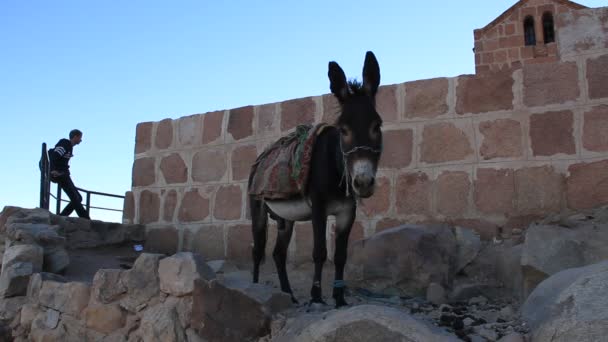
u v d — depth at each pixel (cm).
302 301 541
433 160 697
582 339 281
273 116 820
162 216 906
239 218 828
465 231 626
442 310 482
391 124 728
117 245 864
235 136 852
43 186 885
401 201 705
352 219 459
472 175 674
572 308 301
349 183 412
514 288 529
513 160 657
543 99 654
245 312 425
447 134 695
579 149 630
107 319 513
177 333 455
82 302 538
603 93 628
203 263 482
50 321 562
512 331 357
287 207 508
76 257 763
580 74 642
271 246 792
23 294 609
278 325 406
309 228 754
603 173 614
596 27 643
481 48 1731
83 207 955
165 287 479
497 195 658
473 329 384
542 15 1708
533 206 639
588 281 315
